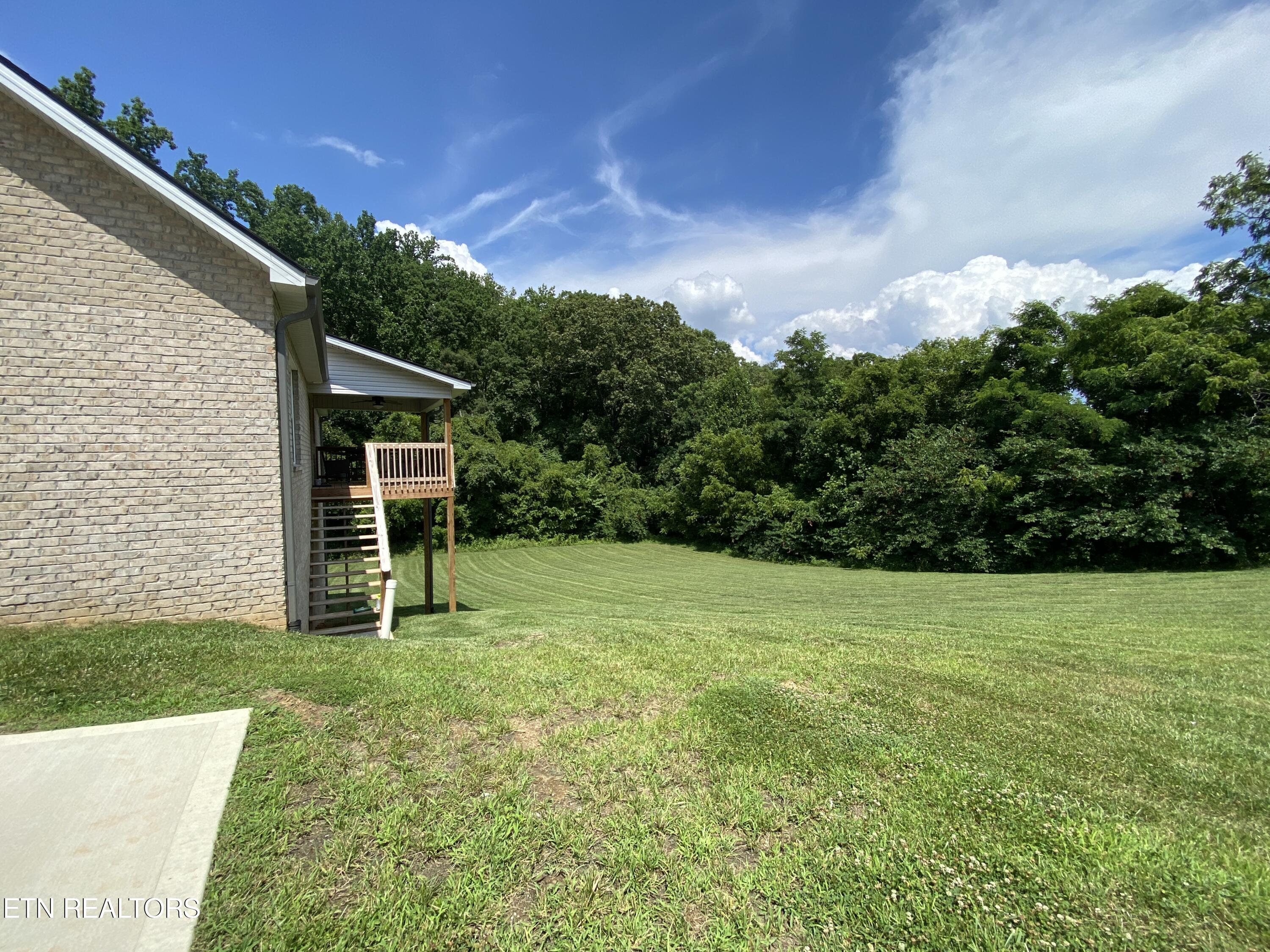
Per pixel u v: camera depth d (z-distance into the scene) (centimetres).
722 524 2492
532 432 3406
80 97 2223
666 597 1359
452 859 233
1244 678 496
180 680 394
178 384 541
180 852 227
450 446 1135
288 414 628
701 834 253
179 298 542
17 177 488
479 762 307
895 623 784
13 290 484
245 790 271
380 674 428
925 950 194
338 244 2994
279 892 210
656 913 210
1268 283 1540
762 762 318
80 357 505
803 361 2450
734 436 2467
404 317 3259
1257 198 1584
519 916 206
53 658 412
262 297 579
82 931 188
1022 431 1662
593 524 2878
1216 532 1362
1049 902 214
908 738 355
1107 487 1462
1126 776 318
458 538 2572
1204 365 1408
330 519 1041
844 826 261
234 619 566
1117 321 1566
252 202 3053
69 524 500
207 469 553
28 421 487
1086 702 432
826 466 2236
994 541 1667
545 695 412
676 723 367
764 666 506
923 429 1888
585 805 274
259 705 360
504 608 1141
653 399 3334
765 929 203
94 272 511
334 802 266
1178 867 235
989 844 247
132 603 524
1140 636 671
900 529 1838
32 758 291
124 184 523
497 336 3653
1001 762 328
